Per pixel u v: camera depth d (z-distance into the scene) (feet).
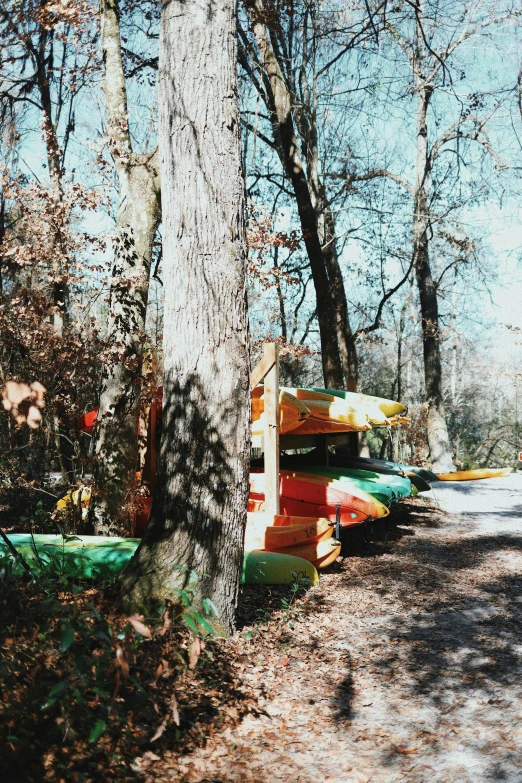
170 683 14.87
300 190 54.70
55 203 28.19
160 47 19.76
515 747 13.78
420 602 23.99
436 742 13.98
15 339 25.88
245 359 19.42
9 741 11.18
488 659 18.54
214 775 12.22
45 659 13.99
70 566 20.01
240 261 19.36
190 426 18.83
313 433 36.50
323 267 54.80
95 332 27.30
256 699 15.40
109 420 27.68
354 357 71.77
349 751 13.56
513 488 57.93
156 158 29.19
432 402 86.74
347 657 18.48
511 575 28.14
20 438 32.89
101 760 11.82
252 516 28.84
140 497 29.45
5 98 51.01
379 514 32.35
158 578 18.25
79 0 31.58
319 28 52.13
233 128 19.44
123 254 28.66
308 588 24.80
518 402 138.92
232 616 19.12
